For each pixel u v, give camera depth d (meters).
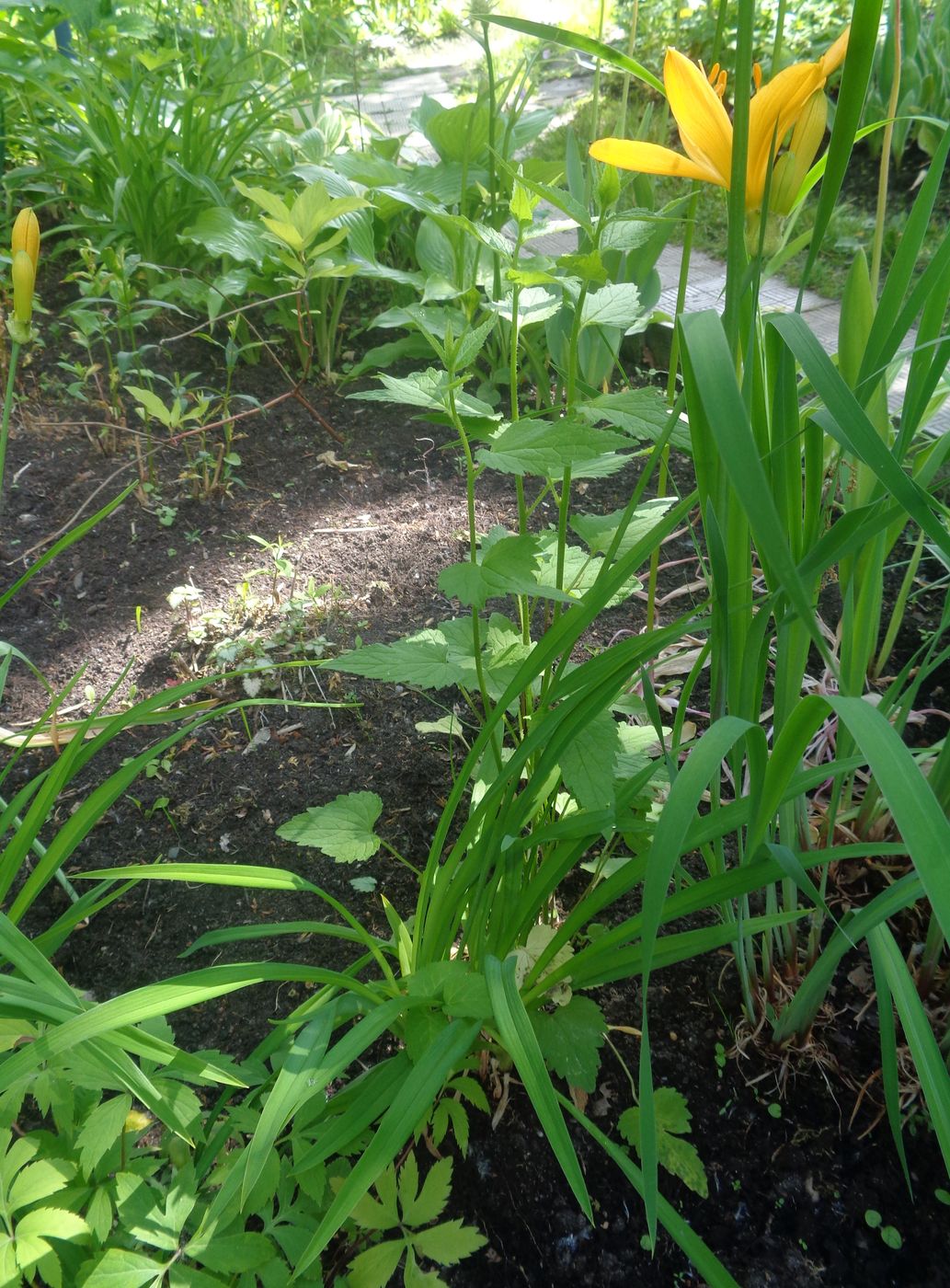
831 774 0.49
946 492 0.98
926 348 0.50
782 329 0.40
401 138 1.52
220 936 0.51
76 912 0.53
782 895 0.66
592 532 0.60
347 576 1.04
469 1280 0.55
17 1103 0.48
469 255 1.19
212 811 0.81
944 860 0.30
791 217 0.60
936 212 1.74
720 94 0.50
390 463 1.24
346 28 2.28
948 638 0.92
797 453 0.51
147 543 1.09
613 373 1.29
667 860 0.35
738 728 0.38
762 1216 0.57
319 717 0.89
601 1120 0.61
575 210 0.53
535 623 0.97
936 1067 0.42
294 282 1.19
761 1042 0.65
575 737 0.53
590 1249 0.56
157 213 1.42
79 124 1.42
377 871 0.76
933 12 2.05
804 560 0.46
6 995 0.40
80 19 1.68
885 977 0.49
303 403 1.23
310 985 0.69
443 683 0.58
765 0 2.20
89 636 0.97
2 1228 0.44
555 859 0.54
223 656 0.92
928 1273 0.55
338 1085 0.62
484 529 1.11
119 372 1.21
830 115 1.94
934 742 0.81
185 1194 0.47
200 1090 0.63
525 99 1.28
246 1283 0.48
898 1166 0.59
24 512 1.12
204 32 2.11
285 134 1.60
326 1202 0.52
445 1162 0.52
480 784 0.67
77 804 0.81
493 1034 0.58
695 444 0.48
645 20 2.39
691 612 0.49
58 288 1.51
